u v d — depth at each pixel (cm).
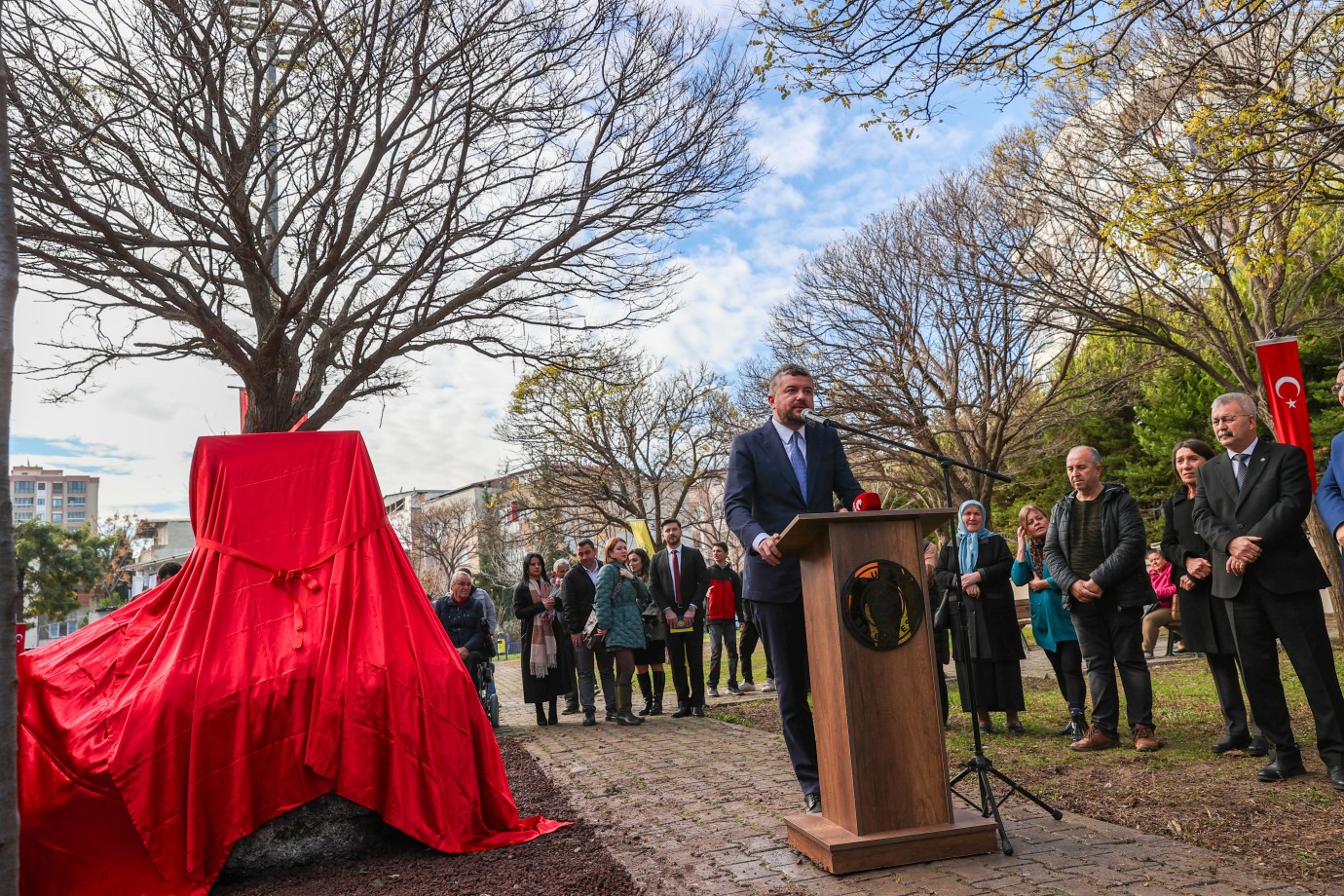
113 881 391
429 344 1145
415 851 438
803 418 427
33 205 920
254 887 403
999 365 1967
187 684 421
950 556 705
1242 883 313
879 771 360
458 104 1013
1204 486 497
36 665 436
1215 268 1153
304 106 1040
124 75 914
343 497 502
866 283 2095
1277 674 467
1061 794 467
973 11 591
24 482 14638
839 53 627
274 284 959
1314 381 1839
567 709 1134
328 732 431
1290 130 783
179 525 7269
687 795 530
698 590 994
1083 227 1339
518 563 3734
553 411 2688
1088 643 596
